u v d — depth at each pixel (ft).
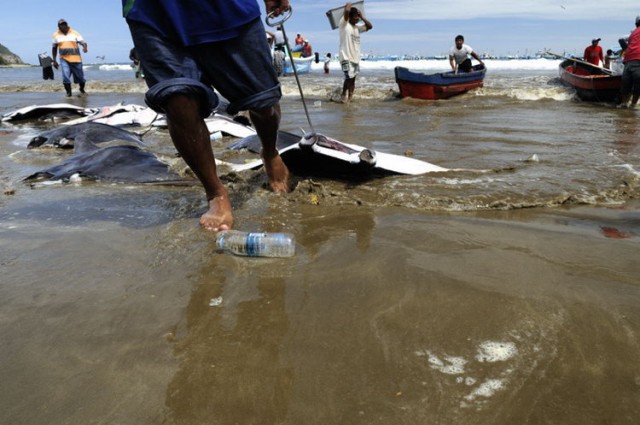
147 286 6.62
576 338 5.12
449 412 4.14
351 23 35.70
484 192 10.68
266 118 9.67
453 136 19.49
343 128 22.21
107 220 9.41
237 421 4.13
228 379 4.66
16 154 17.10
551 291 6.14
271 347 5.16
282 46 53.93
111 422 4.14
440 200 10.20
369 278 6.67
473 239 8.02
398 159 12.86
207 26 8.25
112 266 7.26
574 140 18.02
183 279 6.82
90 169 13.07
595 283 6.34
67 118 27.14
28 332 5.49
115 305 6.10
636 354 4.83
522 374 4.59
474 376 4.58
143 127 23.54
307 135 11.13
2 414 4.22
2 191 11.76
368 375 4.65
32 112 27.37
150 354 5.08
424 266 6.96
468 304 5.87
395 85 48.80
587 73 47.14
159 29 8.06
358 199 10.41
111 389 4.54
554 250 7.50
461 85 38.99
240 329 5.53
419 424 4.03
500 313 5.65
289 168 12.14
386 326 5.47
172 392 4.50
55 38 44.27
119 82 57.82
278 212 9.78
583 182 11.60
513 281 6.43
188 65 8.27
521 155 15.26
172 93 7.94
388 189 11.00
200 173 8.82
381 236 8.29
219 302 6.16
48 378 4.70
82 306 6.08
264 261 7.42
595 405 4.17
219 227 8.73
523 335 5.21
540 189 10.97
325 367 4.80
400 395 4.37
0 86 54.29
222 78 8.86
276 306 6.03
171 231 8.71
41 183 12.49
